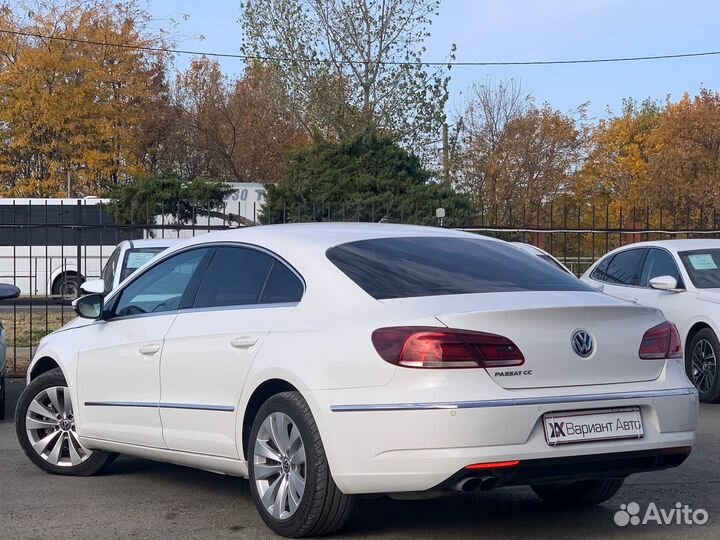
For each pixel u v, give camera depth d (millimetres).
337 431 4980
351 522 5469
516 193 39875
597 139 45062
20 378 12273
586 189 43156
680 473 7129
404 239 5902
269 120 47344
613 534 5594
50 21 41812
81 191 41938
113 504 6230
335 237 5805
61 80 41500
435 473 4738
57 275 29484
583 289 5660
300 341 5273
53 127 41125
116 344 6500
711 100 42156
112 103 42812
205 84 49000
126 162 42969
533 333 4957
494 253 5969
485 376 4828
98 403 6625
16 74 40938
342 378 5008
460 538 5477
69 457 7094
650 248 11828
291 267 5633
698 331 10680
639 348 5266
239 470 5707
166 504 6234
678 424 5273
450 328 4852
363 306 5160
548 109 42688
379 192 25266
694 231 13969
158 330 6234
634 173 46219
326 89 33875
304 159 26609
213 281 6098
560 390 4973
